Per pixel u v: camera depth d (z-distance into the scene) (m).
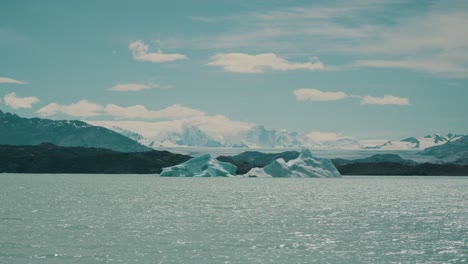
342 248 50.84
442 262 45.09
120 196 118.38
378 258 46.53
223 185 184.38
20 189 143.75
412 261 45.44
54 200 103.75
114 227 63.72
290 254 47.94
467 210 88.50
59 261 44.47
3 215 75.38
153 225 65.88
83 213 79.06
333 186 184.88
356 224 68.38
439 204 101.69
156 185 179.12
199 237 56.50
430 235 58.91
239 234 58.75
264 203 101.12
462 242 54.34
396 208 91.69
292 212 83.31
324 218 74.94
